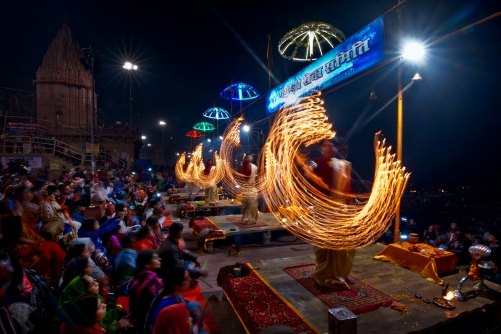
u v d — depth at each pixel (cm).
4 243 406
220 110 1631
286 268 536
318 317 379
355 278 488
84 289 335
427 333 367
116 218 646
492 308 428
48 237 452
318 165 455
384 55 537
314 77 746
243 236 859
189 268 512
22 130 2106
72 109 2888
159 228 685
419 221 1555
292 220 471
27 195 538
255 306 407
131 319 375
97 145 1650
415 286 459
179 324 266
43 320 322
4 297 306
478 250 444
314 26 811
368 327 357
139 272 363
